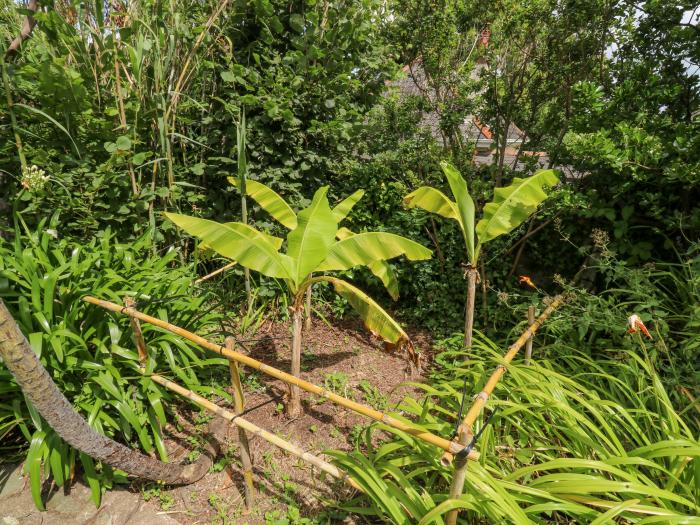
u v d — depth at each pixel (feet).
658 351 8.84
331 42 13.41
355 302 9.18
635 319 7.57
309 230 7.95
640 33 12.51
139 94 11.57
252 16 13.46
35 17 9.81
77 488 7.25
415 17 14.29
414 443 6.57
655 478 6.43
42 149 11.49
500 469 6.73
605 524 5.18
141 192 11.95
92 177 11.64
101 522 6.75
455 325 14.47
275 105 12.35
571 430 6.74
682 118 12.26
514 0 13.03
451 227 14.43
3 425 7.07
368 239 8.52
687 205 11.09
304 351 13.06
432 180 15.31
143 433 7.55
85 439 5.66
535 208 9.40
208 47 12.55
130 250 10.61
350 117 14.57
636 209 12.16
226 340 6.36
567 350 10.47
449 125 14.39
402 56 15.76
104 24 11.20
